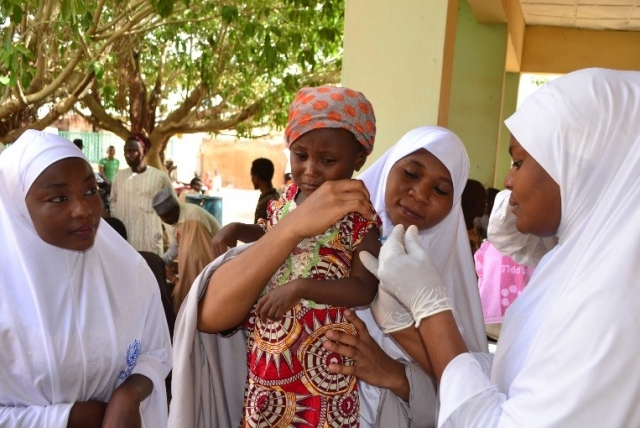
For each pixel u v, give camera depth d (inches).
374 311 65.6
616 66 388.8
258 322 63.1
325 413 61.9
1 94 229.8
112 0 305.9
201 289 63.3
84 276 77.7
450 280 78.0
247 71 426.0
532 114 58.0
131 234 262.7
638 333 45.9
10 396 73.4
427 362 64.4
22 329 73.0
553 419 47.2
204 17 356.5
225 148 976.9
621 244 48.4
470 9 307.6
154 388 80.4
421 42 158.1
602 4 320.2
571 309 48.6
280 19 355.3
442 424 54.9
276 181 957.8
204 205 502.0
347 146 63.3
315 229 56.7
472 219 169.8
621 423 45.8
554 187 57.0
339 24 354.0
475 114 313.4
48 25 270.8
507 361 58.8
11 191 73.8
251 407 62.4
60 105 301.7
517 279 157.2
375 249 64.6
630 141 53.9
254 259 58.7
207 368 67.5
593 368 46.3
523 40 397.1
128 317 81.1
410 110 159.8
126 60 426.9
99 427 73.7
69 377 74.8
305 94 64.2
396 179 73.9
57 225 72.9
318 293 59.4
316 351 61.7
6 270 73.8
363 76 162.6
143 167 263.7
